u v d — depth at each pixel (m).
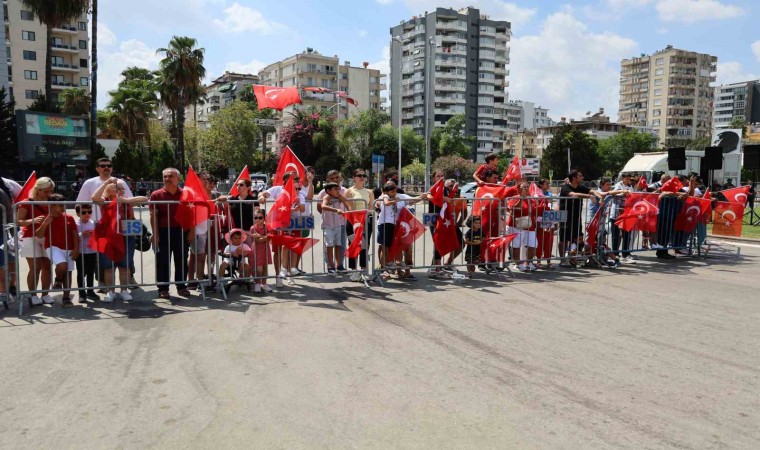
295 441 3.24
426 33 100.62
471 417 3.58
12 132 37.59
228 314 6.20
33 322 5.82
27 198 6.69
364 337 5.36
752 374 4.40
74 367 4.47
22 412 3.64
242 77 104.56
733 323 5.95
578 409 3.72
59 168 36.72
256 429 3.40
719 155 14.62
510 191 8.84
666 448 3.18
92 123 30.62
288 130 59.09
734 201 11.21
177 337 5.31
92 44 30.11
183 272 7.05
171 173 6.92
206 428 3.41
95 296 6.93
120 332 5.46
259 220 7.41
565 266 9.75
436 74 98.75
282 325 5.76
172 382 4.16
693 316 6.26
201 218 7.02
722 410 3.71
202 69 41.62
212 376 4.29
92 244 6.53
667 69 132.88
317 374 4.35
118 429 3.39
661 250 10.81
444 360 4.70
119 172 39.91
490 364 4.61
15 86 63.84
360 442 3.23
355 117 58.56
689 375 4.37
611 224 9.86
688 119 133.88
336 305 6.70
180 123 42.00
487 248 8.77
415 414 3.63
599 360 4.73
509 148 119.88
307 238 7.46
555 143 62.91
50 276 6.53
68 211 7.77
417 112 101.25
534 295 7.35
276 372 4.38
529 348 5.05
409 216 8.24
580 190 10.03
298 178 8.05
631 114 143.38
